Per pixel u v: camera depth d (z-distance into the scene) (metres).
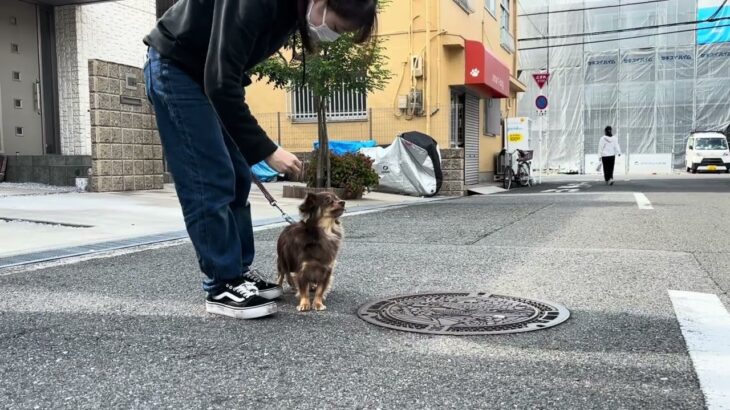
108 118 9.69
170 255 4.89
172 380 2.29
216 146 3.08
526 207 9.25
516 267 4.41
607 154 16.88
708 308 3.26
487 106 18.95
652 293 3.60
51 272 4.23
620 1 31.89
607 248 5.22
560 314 3.13
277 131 15.16
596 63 32.69
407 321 3.04
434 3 14.01
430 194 12.31
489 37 18.98
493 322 3.00
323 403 2.07
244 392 2.17
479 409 2.02
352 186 10.82
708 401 2.07
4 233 5.82
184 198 3.10
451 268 4.40
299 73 9.70
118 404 2.07
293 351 2.61
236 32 2.60
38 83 11.05
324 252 3.25
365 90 10.52
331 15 2.63
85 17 11.27
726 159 28.23
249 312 3.07
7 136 10.52
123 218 6.96
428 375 2.32
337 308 3.32
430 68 14.10
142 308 3.31
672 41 31.64
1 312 3.22
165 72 3.00
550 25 32.88
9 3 10.46
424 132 14.20
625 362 2.45
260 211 8.30
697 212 8.12
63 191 9.54
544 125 32.44
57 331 2.90
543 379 2.28
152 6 12.88
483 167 18.73
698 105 31.59
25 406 2.05
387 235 6.21
